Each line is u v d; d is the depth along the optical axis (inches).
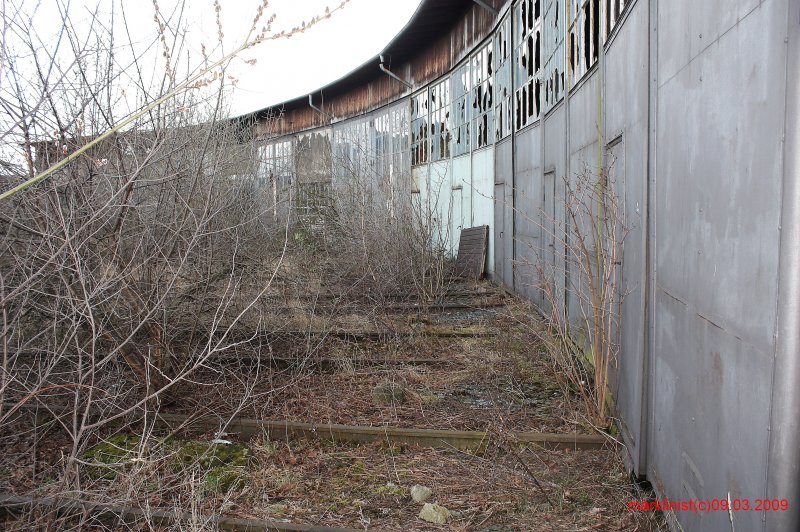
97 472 179.3
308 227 470.9
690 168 128.1
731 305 102.3
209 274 248.1
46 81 151.9
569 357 247.3
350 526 161.0
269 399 237.0
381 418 237.0
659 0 158.9
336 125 1080.2
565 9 338.6
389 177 574.6
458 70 713.6
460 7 677.3
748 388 94.1
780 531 82.6
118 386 216.8
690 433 127.3
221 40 167.8
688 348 129.5
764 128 88.8
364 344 337.4
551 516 165.2
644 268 171.2
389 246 474.3
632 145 190.7
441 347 342.0
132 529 151.6
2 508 160.1
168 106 216.1
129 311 211.2
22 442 199.2
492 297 498.0
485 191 631.2
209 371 264.7
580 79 295.7
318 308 338.3
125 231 213.6
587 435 211.0
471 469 193.3
